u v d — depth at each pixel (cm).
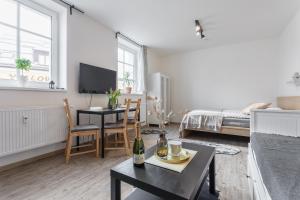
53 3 252
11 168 201
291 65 322
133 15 306
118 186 107
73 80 282
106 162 223
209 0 260
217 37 421
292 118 191
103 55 345
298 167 99
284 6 274
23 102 216
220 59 496
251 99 459
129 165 112
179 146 128
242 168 206
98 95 333
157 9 286
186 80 552
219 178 182
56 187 162
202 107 527
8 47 215
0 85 206
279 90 411
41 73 253
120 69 429
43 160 228
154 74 502
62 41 271
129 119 308
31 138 210
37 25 249
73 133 225
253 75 455
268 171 98
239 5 273
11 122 190
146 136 369
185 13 299
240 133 309
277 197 76
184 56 554
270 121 202
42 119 223
